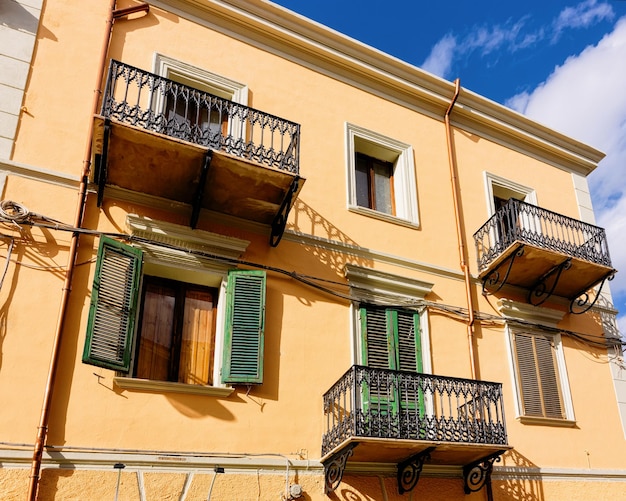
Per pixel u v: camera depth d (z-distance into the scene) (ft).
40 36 30.45
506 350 36.83
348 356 31.50
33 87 29.27
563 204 45.57
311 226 33.65
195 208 29.58
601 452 36.70
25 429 23.34
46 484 22.84
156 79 30.07
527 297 39.29
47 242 26.71
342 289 32.89
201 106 34.09
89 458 23.84
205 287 30.58
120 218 28.86
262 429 27.63
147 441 25.13
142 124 29.66
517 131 45.24
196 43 34.88
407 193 38.22
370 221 35.86
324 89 38.34
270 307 30.45
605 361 40.40
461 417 29.32
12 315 24.86
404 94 41.60
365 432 26.50
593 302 39.14
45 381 24.36
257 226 31.96
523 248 35.70
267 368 29.04
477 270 38.40
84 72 30.86
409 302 34.47
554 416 36.29
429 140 41.16
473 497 31.27
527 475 33.45
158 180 28.91
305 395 29.40
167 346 28.60
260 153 30.12
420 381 28.84
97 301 25.43
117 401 25.30
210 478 25.67
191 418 26.37
